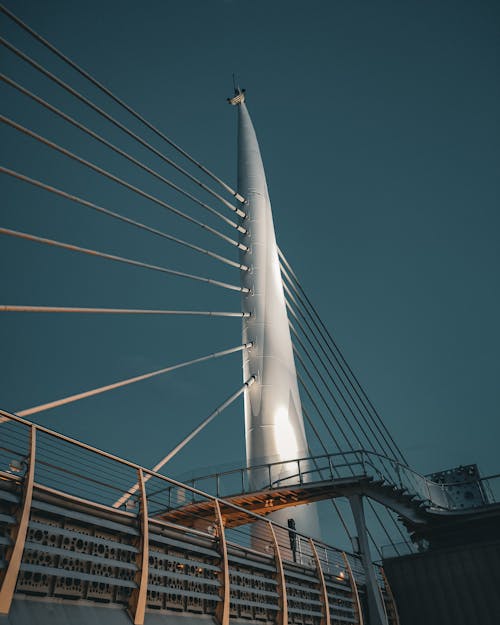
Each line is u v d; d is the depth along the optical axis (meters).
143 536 11.47
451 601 21.62
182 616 12.08
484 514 25.25
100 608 10.30
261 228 43.44
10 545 8.89
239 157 48.97
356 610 19.33
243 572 14.81
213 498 14.66
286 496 25.09
